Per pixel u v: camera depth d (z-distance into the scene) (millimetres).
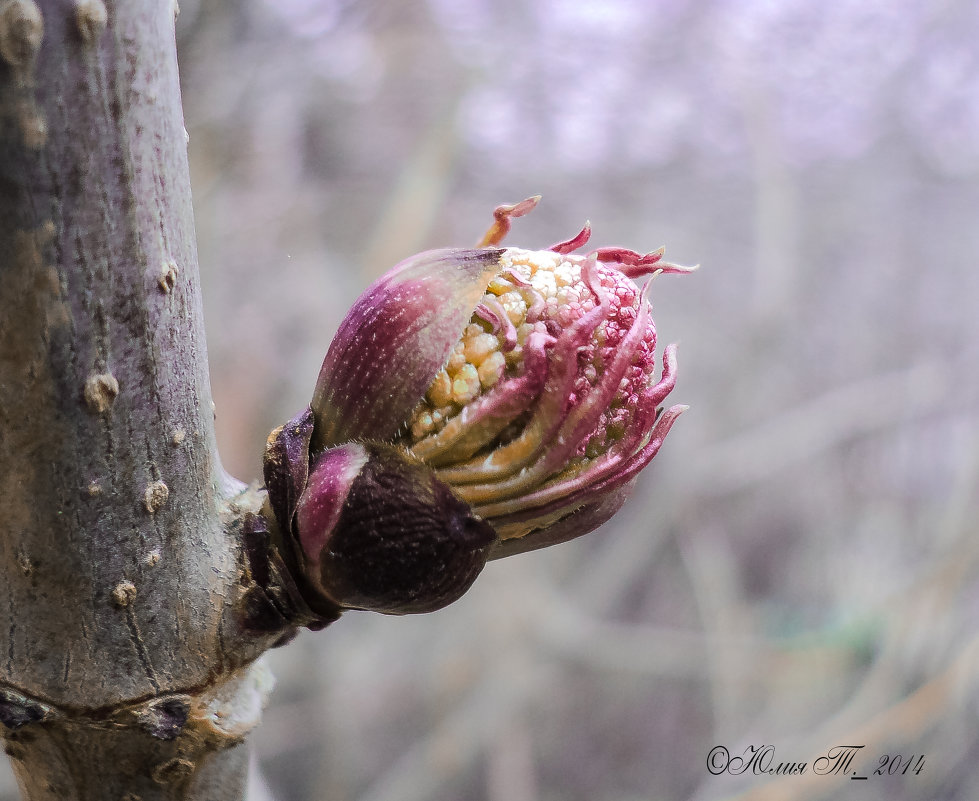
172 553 100
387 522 99
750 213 584
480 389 100
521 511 101
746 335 583
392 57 500
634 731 668
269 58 442
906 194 590
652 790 660
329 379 101
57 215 94
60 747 102
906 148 581
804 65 554
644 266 109
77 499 97
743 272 595
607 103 552
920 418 600
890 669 463
